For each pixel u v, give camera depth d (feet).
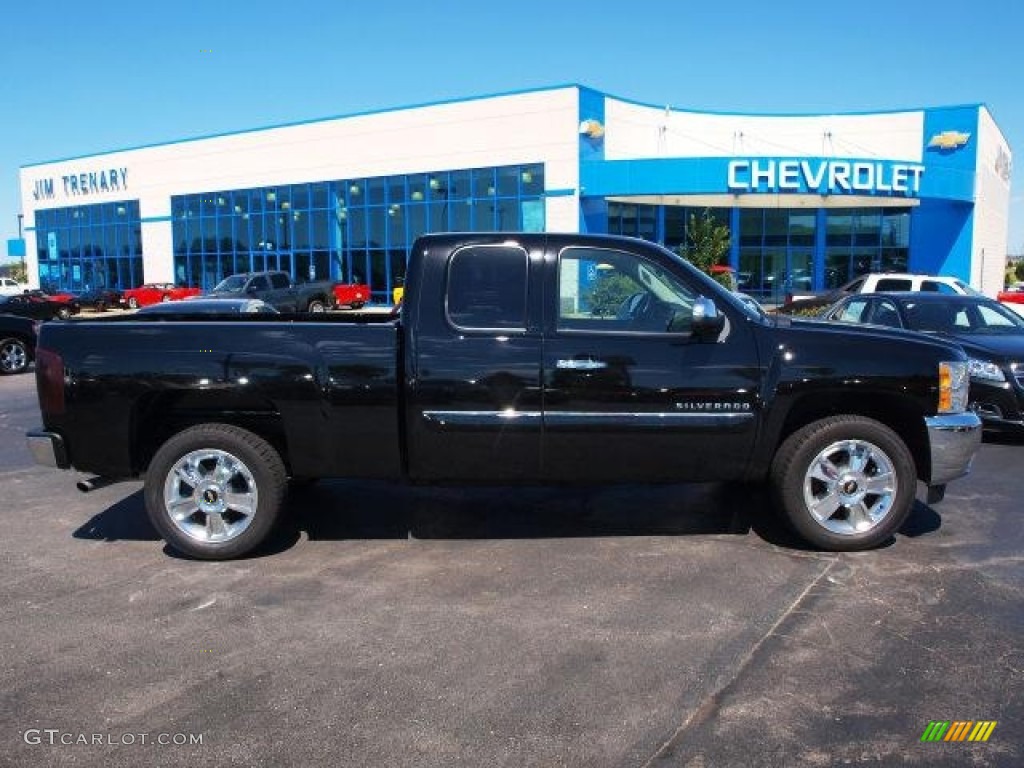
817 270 114.52
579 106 101.50
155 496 16.63
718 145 117.08
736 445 16.34
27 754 10.10
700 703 11.13
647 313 16.46
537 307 16.29
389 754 10.03
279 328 16.39
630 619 13.75
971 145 110.52
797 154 117.60
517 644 12.89
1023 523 18.83
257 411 17.30
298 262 126.82
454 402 16.14
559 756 9.97
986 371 26.84
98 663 12.43
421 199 114.32
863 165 96.68
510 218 107.24
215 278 136.77
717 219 114.32
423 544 17.66
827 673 11.90
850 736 10.36
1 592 15.28
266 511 16.62
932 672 11.91
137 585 15.56
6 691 11.64
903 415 17.20
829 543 16.69
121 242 149.89
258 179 129.49
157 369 16.22
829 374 16.10
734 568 16.02
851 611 13.98
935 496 17.03
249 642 13.09
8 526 19.36
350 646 12.90
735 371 16.10
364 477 16.83
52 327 16.66
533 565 16.31
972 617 13.73
